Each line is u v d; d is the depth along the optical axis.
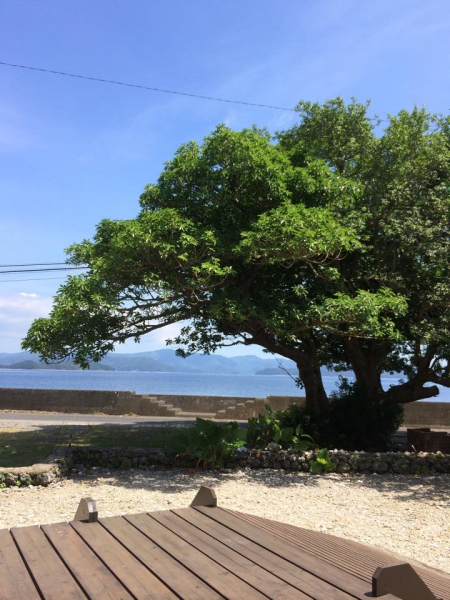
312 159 12.46
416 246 12.30
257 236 9.64
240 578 2.82
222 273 9.77
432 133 14.07
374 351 15.03
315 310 10.68
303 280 12.81
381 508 7.84
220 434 10.77
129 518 3.93
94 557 3.10
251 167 10.92
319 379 14.46
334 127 13.80
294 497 8.55
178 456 10.84
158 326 11.91
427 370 14.36
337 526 6.82
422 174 13.67
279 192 10.90
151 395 24.45
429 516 7.38
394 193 13.02
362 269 13.85
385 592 2.57
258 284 12.45
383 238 13.44
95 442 13.62
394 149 13.43
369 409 13.86
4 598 2.56
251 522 3.99
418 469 10.62
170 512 4.13
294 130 14.52
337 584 2.75
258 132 14.70
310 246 9.41
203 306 11.46
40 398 23.59
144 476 10.08
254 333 12.90
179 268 10.49
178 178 11.73
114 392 23.22
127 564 2.99
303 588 2.70
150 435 14.95
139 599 2.54
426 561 5.43
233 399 23.78
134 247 9.72
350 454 10.76
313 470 10.52
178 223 9.80
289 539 3.72
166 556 3.13
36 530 3.65
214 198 11.49
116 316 11.30
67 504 7.80
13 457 11.60
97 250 11.77
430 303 12.13
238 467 10.78
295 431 12.41
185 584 2.73
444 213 12.74
